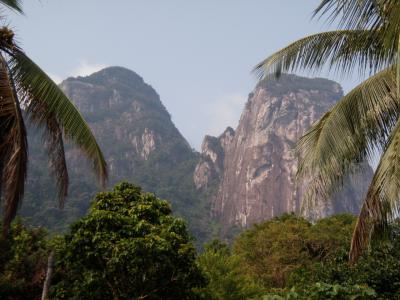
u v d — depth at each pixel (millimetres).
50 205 108875
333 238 37625
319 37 8875
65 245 11961
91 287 11719
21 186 7910
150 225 12180
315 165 8188
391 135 7680
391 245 14555
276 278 36125
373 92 8148
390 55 7750
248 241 42719
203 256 18281
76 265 11789
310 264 35844
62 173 8625
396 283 13352
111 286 11727
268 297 6574
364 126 8227
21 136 8016
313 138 8648
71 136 8484
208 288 16188
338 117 8273
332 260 17594
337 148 8133
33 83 8289
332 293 6406
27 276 14945
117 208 13000
